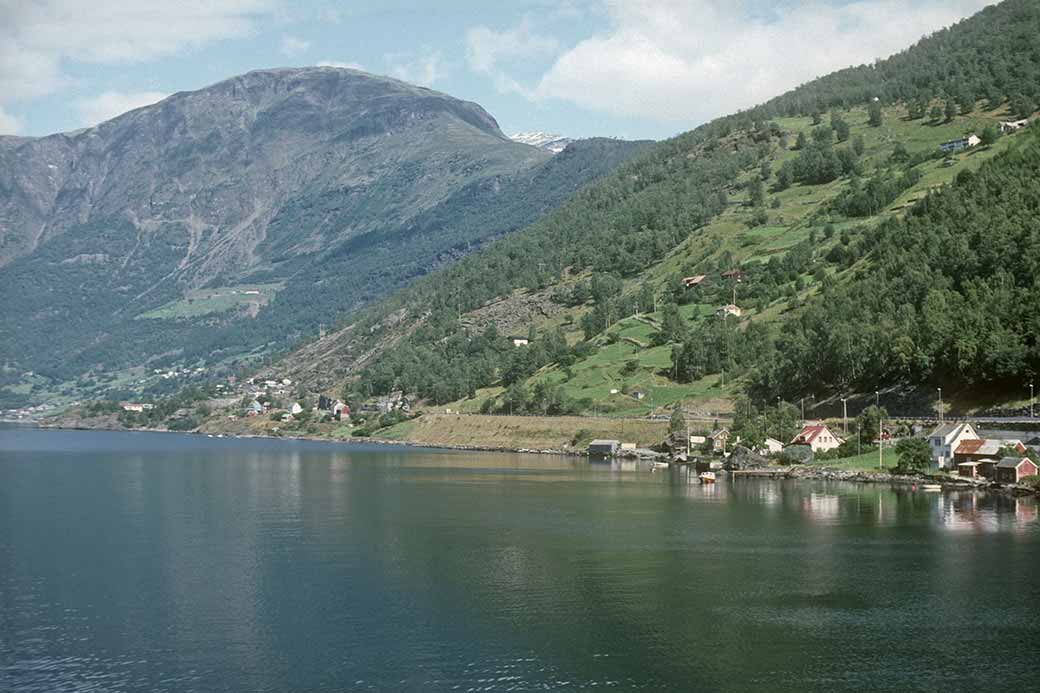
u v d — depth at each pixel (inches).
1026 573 5452.8
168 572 5649.6
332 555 6092.5
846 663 4124.0
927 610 4790.8
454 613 4798.2
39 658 4212.6
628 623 4645.7
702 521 7268.7
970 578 5359.3
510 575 5531.5
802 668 4069.9
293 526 7185.0
